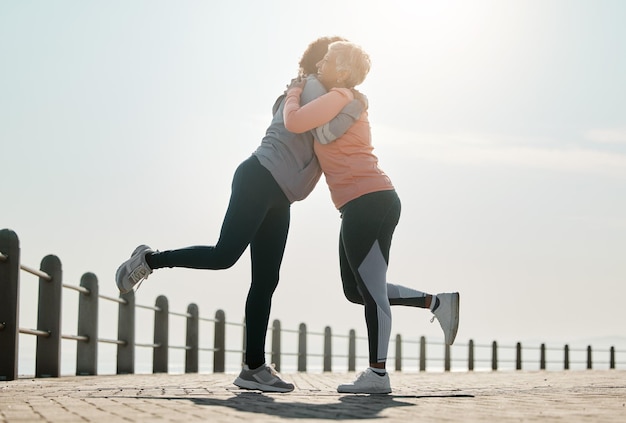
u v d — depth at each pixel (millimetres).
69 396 4793
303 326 17906
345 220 5227
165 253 5258
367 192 5172
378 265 5188
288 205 5488
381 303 5176
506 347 22594
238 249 5211
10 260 6898
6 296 6883
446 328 5516
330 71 5266
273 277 5535
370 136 5301
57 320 8062
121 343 10180
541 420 3383
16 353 6910
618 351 25172
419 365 20922
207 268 5238
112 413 3588
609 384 8148
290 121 5086
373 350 5199
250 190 5215
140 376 9570
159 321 11703
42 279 8094
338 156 5195
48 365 8031
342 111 5145
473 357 21953
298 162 5293
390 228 5250
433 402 4457
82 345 9172
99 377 8727
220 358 13961
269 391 5480
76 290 8734
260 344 5531
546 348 23469
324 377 10695
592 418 3512
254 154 5293
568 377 11594
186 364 12781
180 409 3805
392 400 4586
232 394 5078
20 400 4426
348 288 5480
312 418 3383
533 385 7781
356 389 5207
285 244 5547
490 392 5875
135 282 5312
